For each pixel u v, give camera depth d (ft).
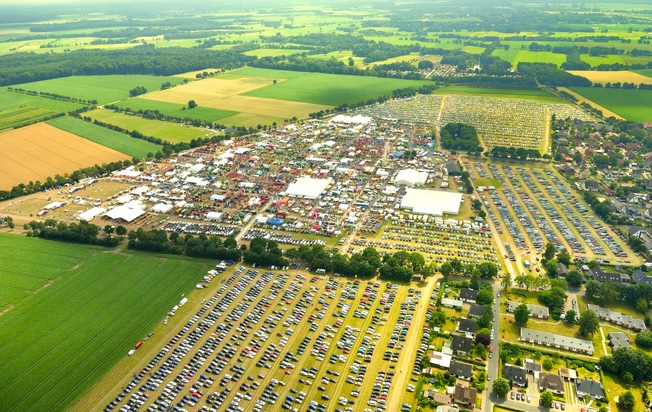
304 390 636.48
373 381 647.97
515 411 602.03
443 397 615.16
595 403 610.24
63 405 615.16
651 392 621.72
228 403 619.67
